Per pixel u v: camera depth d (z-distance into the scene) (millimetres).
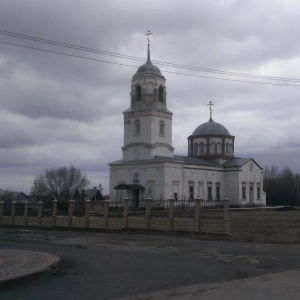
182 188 65062
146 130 64688
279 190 99500
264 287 9781
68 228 33375
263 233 25875
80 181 92500
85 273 12500
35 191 86312
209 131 78688
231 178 75438
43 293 9883
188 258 15633
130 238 25125
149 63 66500
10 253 16266
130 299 8992
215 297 8875
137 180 64250
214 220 25547
